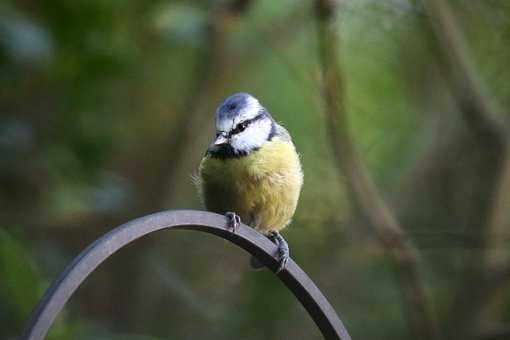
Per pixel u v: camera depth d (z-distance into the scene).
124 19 10.71
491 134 11.29
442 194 13.20
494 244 10.58
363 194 10.63
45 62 9.15
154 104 13.48
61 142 10.05
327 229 12.30
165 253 13.62
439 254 12.05
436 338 10.70
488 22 11.12
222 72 12.69
